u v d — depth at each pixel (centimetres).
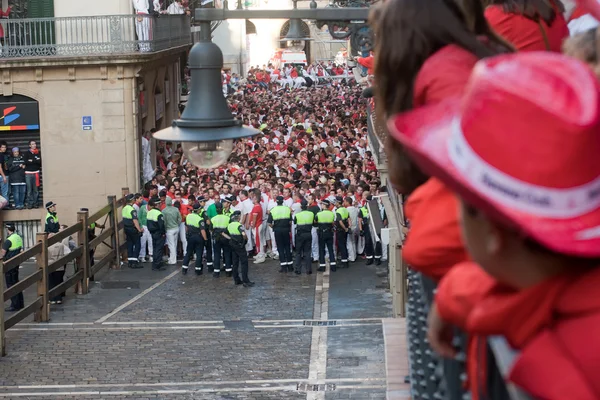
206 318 3669
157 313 3747
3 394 2866
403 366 1115
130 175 4856
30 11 5041
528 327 265
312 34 12275
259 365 3119
